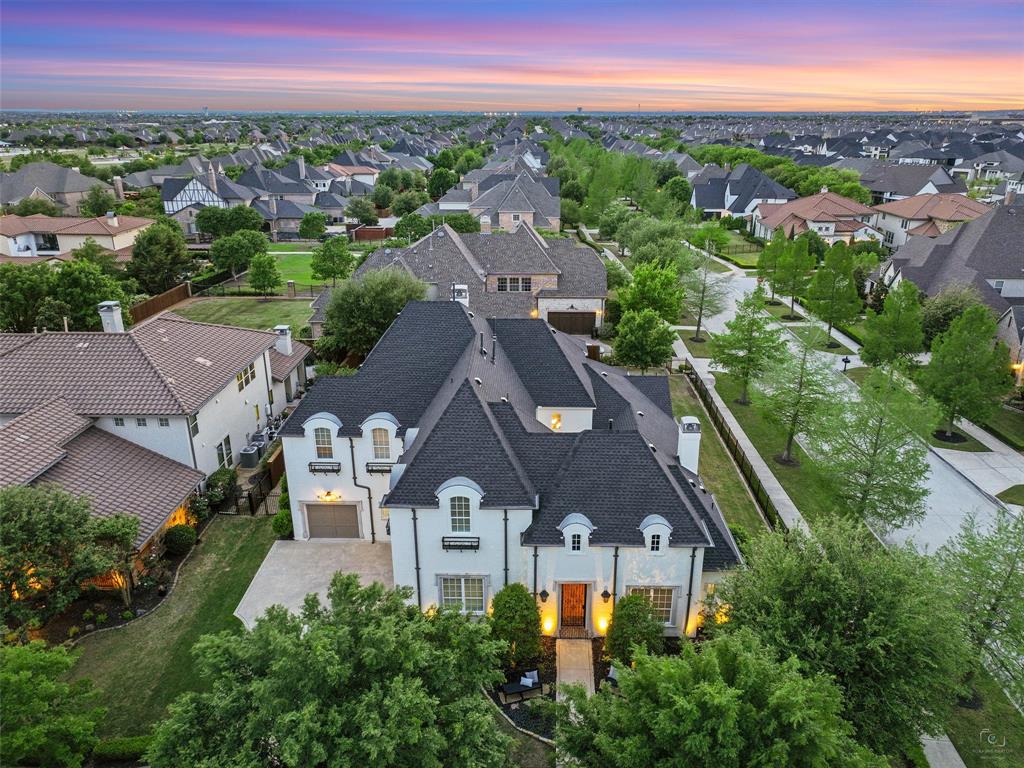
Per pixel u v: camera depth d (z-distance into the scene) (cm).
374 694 1559
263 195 13938
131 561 2803
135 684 2514
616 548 2581
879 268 8031
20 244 9369
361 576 3136
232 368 4097
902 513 3269
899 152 19788
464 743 1670
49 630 2772
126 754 2184
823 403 4097
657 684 1658
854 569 2155
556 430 3616
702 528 2569
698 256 7962
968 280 6606
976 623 2378
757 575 2273
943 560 2586
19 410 3466
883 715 2003
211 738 1641
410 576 2747
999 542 2455
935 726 2092
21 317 5697
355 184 16450
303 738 1424
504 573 2712
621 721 1692
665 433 3528
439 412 2933
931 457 4419
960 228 7550
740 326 5103
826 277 6606
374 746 1441
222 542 3419
